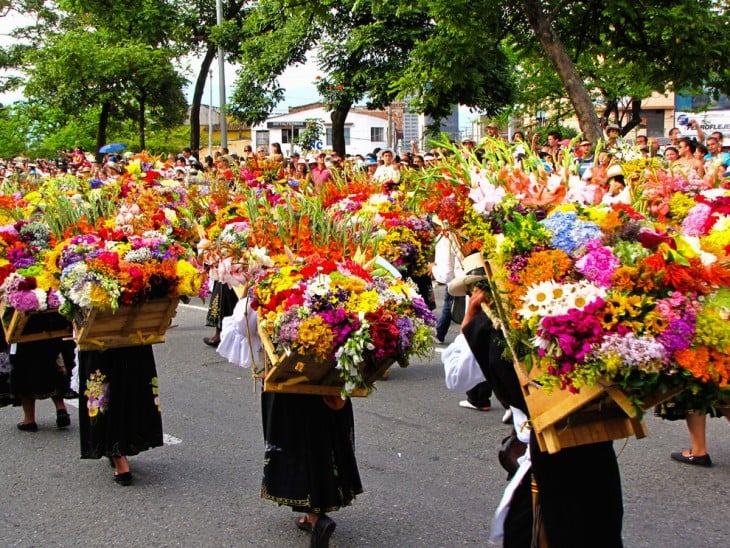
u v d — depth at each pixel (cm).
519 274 341
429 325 466
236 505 554
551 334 323
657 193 567
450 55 1320
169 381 874
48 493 582
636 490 557
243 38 2125
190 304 1359
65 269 562
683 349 311
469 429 695
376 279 464
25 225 670
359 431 695
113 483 596
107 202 755
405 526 513
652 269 319
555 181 392
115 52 2312
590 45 1446
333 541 494
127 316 573
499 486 572
